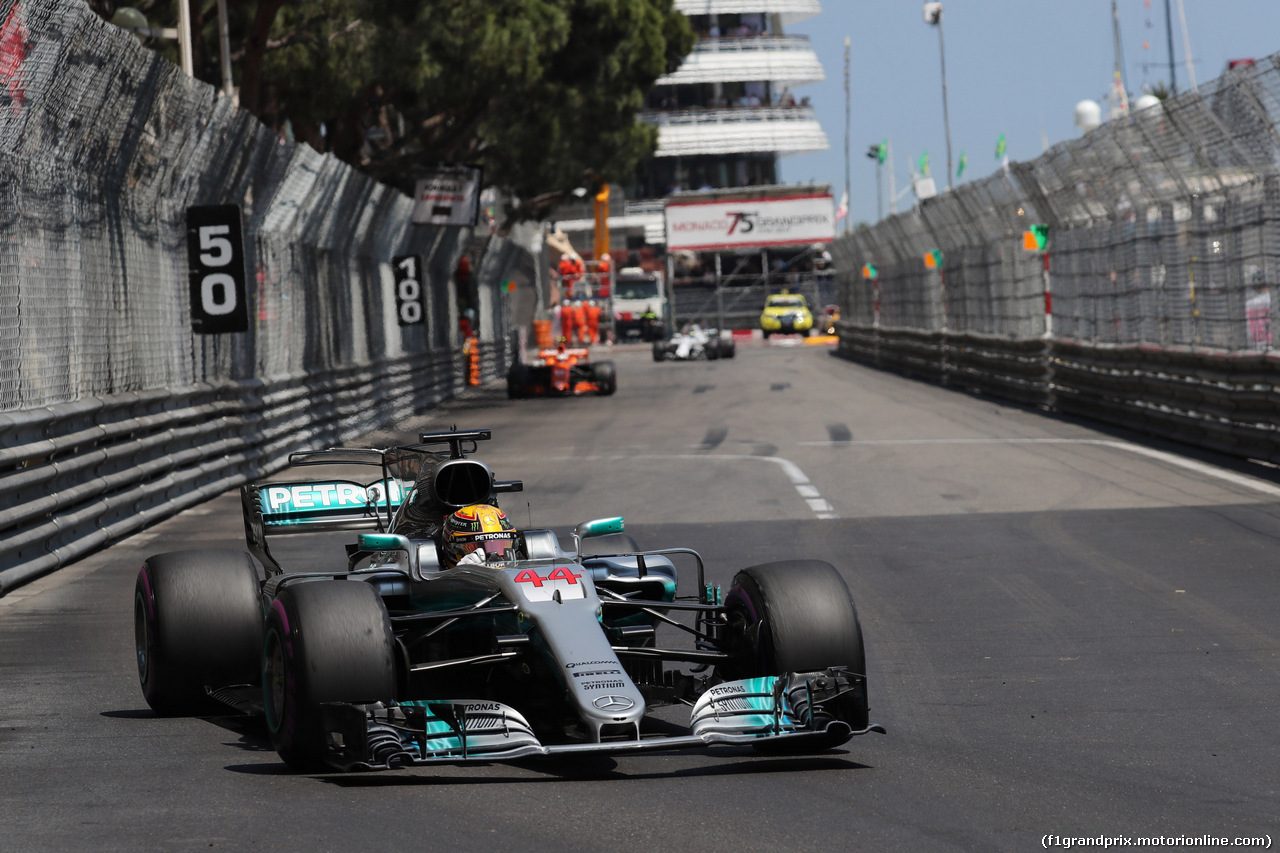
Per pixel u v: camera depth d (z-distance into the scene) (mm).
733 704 20844
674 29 171875
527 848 17000
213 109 57000
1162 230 73375
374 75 107500
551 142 156375
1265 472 59812
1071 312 90875
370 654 19906
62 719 25250
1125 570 39312
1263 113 56875
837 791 19828
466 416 109938
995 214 107562
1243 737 23031
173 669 24312
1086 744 22703
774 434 85125
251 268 68312
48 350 43938
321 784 20250
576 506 55406
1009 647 30562
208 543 47844
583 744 19719
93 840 17406
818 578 22156
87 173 47562
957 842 17312
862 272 183750
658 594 24891
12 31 38875
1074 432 80188
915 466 65938
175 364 57531
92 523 46156
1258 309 61688
